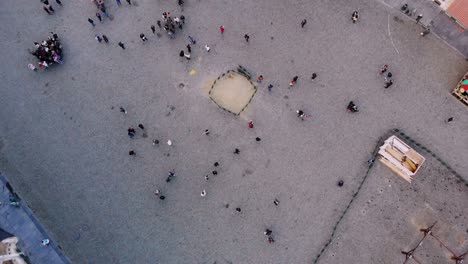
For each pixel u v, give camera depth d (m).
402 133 44.44
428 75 46.12
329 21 48.34
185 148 44.72
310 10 48.81
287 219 42.62
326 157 44.09
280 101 45.94
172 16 49.09
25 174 44.19
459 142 44.09
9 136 45.41
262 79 46.56
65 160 44.59
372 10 48.50
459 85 44.69
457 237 41.78
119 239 42.34
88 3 49.28
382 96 45.62
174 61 47.56
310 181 43.53
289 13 48.81
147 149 44.75
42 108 46.31
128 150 44.75
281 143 44.62
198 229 42.53
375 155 44.00
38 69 47.50
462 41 47.16
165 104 46.19
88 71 47.47
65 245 42.25
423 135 44.38
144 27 48.88
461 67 46.38
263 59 47.38
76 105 46.31
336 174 43.62
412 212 42.50
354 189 43.22
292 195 43.22
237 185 43.62
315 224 42.41
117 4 49.34
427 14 48.03
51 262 41.72
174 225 42.69
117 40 48.50
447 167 43.44
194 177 43.91
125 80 47.06
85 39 48.53
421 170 43.47
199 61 47.50
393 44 47.25
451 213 42.38
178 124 45.50
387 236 42.00
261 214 42.81
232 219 42.72
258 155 44.31
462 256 40.09
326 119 45.19
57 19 49.09
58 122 45.81
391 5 48.56
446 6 47.38
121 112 45.91
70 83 47.06
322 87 46.16
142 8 49.25
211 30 48.56
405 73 46.25
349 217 42.53
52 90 46.88
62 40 48.50
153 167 44.25
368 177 43.47
